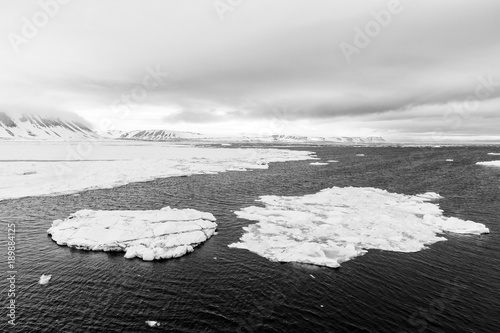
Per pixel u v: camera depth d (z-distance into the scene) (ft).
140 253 66.80
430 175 182.80
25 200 111.96
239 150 411.54
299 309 48.57
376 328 44.16
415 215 97.30
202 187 141.59
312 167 225.35
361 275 59.47
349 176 179.52
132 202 111.55
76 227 77.05
